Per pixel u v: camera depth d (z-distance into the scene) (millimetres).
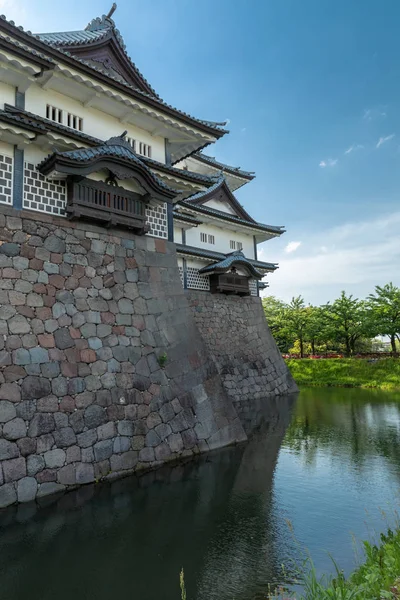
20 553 4902
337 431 11930
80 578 4383
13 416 6609
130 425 8195
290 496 6777
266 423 13289
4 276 7254
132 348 8867
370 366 26109
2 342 6863
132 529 5531
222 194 21859
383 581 3389
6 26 7152
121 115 10398
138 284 9586
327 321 30875
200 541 5195
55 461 6895
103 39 10648
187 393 9578
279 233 23312
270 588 4121
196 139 11727
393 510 6152
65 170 7949
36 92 8883
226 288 19406
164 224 10820
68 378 7551
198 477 7723
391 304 26969
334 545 5047
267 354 21359
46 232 8117
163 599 3996
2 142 7836
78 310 8188
